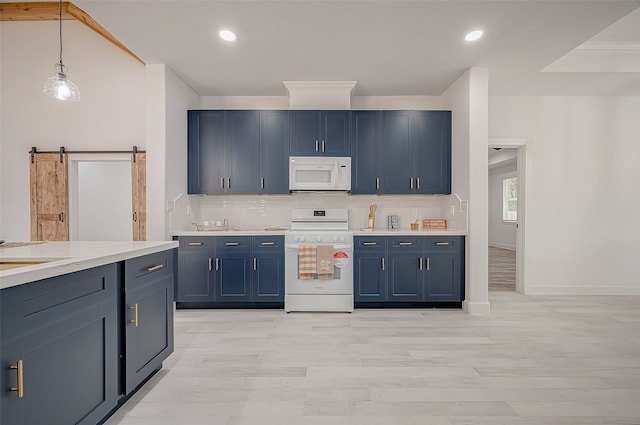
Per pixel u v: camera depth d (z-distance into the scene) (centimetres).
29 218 456
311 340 274
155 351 205
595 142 435
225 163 389
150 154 336
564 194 435
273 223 422
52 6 402
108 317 164
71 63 455
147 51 309
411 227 403
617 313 349
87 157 454
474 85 343
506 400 187
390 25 264
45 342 126
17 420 114
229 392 195
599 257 435
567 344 266
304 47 300
